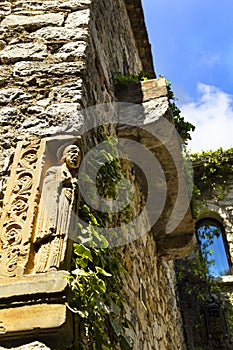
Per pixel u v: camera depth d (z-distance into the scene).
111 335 1.94
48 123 2.12
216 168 8.03
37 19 2.67
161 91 3.39
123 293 2.57
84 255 1.65
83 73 2.36
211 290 6.88
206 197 7.89
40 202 1.72
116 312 1.93
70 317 1.43
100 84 2.88
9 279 1.47
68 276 1.48
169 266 5.85
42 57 2.44
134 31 6.20
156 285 4.18
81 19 2.68
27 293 1.42
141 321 3.04
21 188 1.78
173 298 5.70
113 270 2.03
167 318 4.61
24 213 1.69
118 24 4.62
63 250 1.57
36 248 1.59
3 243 1.60
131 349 1.93
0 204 1.80
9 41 2.55
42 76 2.34
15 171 1.85
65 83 2.30
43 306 1.41
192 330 6.57
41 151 1.91
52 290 1.42
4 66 2.41
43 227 1.63
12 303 1.42
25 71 2.37
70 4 2.78
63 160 1.89
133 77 3.58
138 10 5.91
